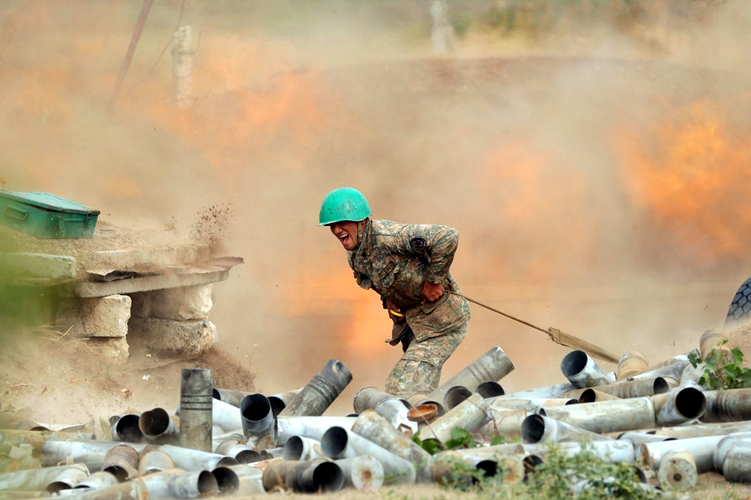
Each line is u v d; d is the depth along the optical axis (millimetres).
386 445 17234
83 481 17250
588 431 18984
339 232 26156
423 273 26406
